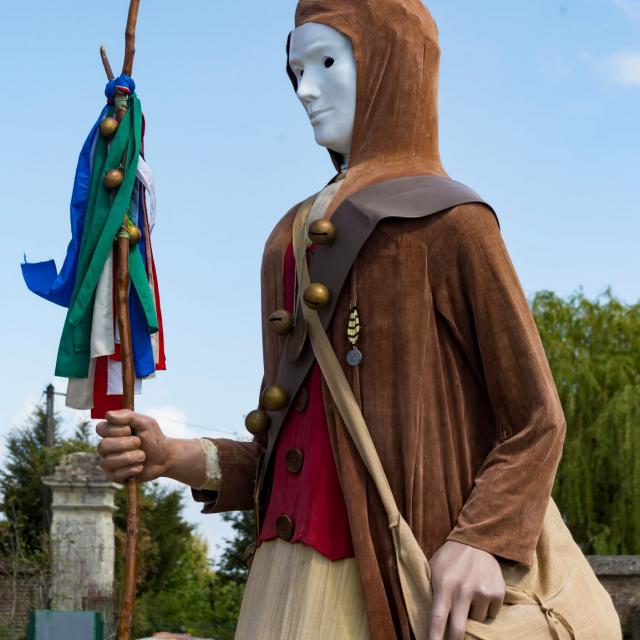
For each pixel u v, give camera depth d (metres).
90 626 10.70
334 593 2.68
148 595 29.22
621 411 18.53
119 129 3.14
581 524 18.70
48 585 18.72
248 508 3.18
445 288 2.79
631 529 18.20
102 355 3.06
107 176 3.10
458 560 2.58
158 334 3.23
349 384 2.78
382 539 2.66
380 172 2.96
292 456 2.84
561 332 21.92
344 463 2.72
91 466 19.16
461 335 2.80
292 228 3.12
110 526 19.14
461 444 2.76
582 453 18.98
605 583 10.27
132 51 3.21
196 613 28.48
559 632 2.61
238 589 28.20
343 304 2.82
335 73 3.06
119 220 3.07
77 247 3.20
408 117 3.02
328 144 3.11
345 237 2.84
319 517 2.74
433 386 2.76
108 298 3.07
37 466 29.41
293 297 3.03
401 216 2.79
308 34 3.10
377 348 2.77
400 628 2.60
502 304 2.76
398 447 2.71
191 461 3.06
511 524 2.62
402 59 3.03
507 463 2.67
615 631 2.75
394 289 2.78
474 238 2.79
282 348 3.02
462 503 2.72
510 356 2.75
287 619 2.68
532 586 2.67
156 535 33.00
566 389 19.69
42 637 10.74
